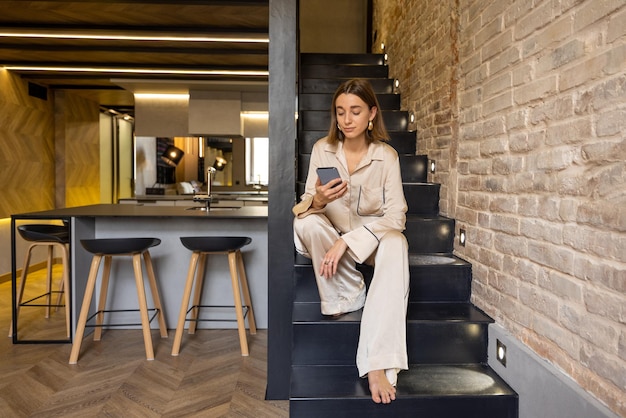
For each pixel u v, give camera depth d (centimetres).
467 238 291
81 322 329
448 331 248
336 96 239
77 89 754
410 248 315
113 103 917
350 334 243
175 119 769
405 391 215
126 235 413
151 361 330
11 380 297
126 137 1113
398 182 242
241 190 802
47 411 256
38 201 712
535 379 200
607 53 161
